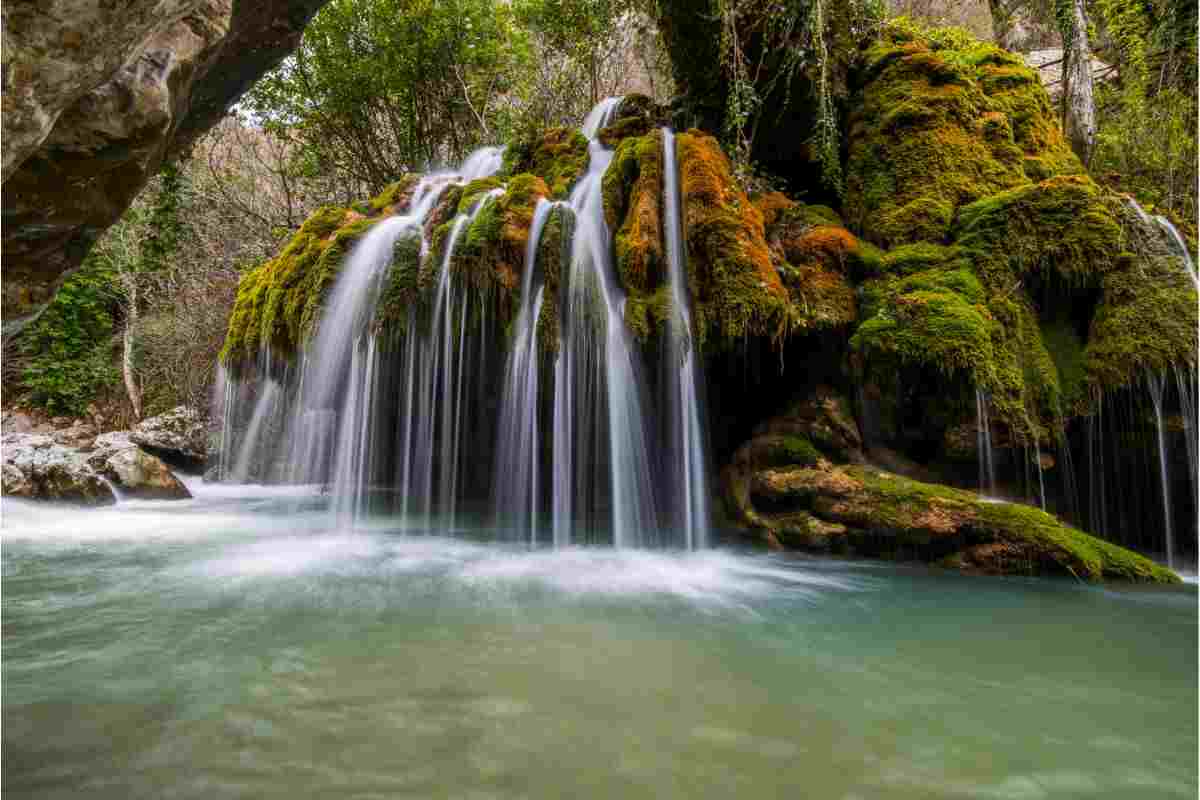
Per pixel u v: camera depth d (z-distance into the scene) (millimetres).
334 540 5016
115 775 1570
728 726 1881
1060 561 3697
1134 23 7582
